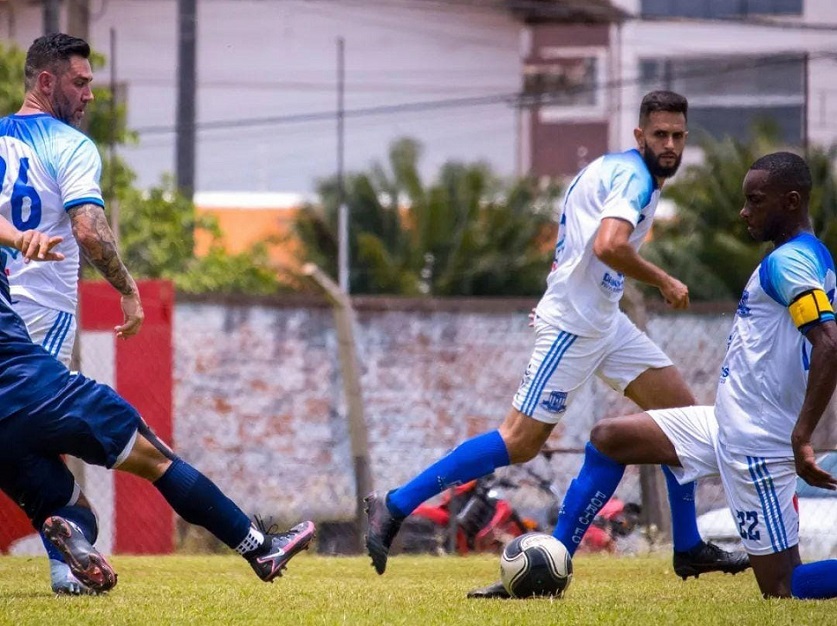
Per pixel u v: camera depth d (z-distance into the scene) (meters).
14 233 13.48
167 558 23.64
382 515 17.62
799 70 123.00
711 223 80.81
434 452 37.28
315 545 32.72
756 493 15.17
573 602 14.83
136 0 117.38
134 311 16.28
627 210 17.06
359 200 91.81
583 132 121.69
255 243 91.56
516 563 15.41
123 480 30.05
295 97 121.12
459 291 88.06
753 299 15.20
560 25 121.00
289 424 37.44
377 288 88.56
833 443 32.22
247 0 119.88
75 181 15.82
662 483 28.56
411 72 122.06
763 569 15.33
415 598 15.49
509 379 37.50
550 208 91.06
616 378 18.89
